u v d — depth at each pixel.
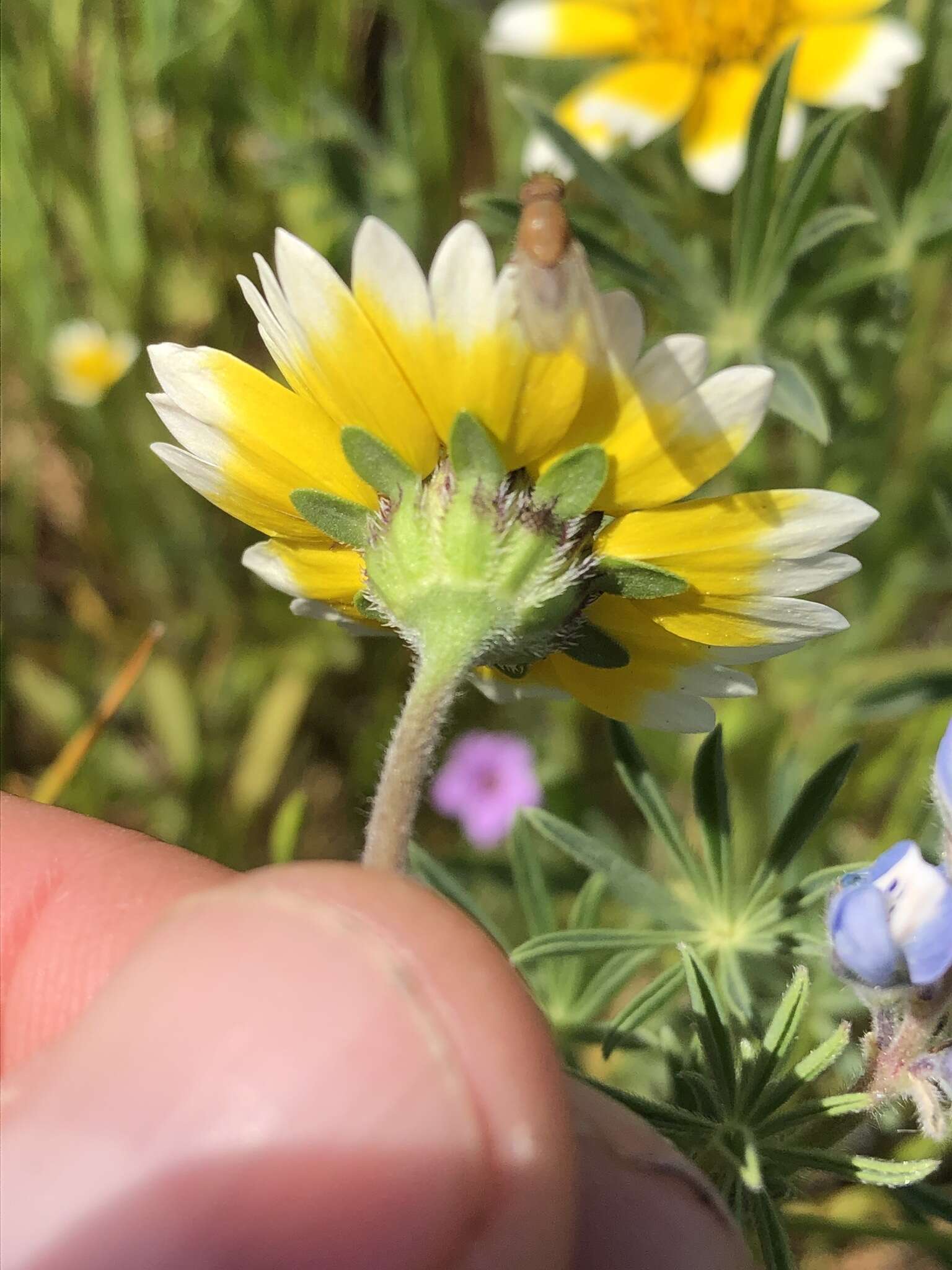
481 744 0.12
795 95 0.09
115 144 0.14
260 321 0.05
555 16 0.10
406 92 0.13
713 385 0.05
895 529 0.12
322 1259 0.05
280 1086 0.05
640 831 0.12
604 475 0.05
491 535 0.05
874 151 0.11
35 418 0.14
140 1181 0.05
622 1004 0.10
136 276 0.14
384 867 0.06
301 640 0.13
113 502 0.14
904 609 0.12
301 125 0.13
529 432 0.05
